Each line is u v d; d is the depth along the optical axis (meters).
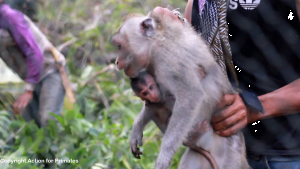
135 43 1.48
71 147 1.79
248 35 1.44
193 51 1.45
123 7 2.95
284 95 1.41
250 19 1.42
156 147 1.90
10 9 1.81
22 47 1.84
